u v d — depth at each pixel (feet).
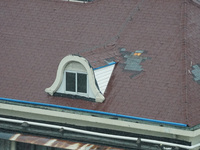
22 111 437.99
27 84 444.96
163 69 422.00
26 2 492.54
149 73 423.23
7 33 479.00
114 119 409.90
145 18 452.76
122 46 446.19
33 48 464.65
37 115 439.63
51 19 476.54
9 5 495.00
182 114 395.75
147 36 444.14
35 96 436.76
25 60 459.73
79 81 424.46
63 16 475.72
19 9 490.08
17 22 483.10
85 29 463.42
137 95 414.62
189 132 388.98
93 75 416.46
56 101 428.97
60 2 484.33
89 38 458.09
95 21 465.47
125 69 431.02
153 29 445.37
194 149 404.98
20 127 443.73
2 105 442.09
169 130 394.32
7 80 451.53
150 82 418.10
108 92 422.82
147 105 407.44
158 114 400.47
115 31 455.63
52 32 469.57
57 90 431.84
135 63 432.25
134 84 420.77
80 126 427.74
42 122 439.22
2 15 490.49
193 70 421.18
